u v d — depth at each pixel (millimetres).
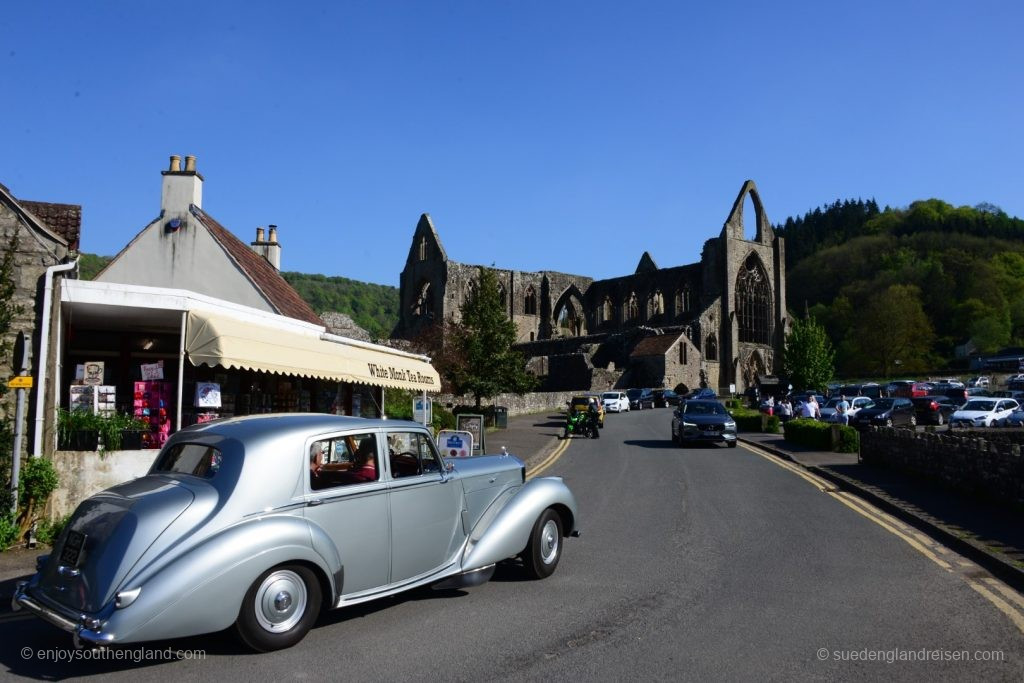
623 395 53719
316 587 6066
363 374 14703
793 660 5730
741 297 87312
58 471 10359
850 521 11758
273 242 27984
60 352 11023
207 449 6254
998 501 12555
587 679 5359
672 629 6488
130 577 5309
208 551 5473
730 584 8000
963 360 104750
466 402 40000
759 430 33500
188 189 18672
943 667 5582
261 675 5441
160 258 18266
